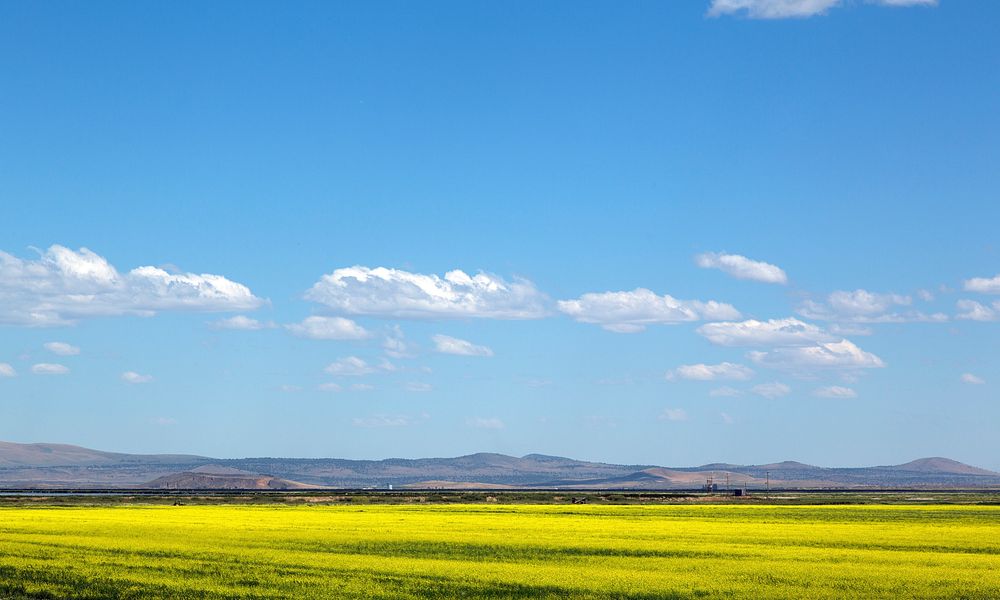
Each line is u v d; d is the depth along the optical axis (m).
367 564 58.41
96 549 66.44
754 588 49.44
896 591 48.72
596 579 52.28
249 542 71.88
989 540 74.69
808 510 127.75
